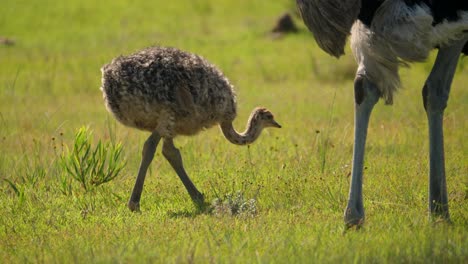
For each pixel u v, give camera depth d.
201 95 16.27
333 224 14.10
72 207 16.58
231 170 19.33
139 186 16.25
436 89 14.05
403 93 27.64
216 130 24.31
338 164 19.58
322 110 27.47
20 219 15.64
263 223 14.40
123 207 16.52
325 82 34.94
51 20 53.47
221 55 42.66
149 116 16.22
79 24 52.81
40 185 18.52
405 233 13.27
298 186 17.34
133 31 50.53
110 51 43.59
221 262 11.95
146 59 16.08
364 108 13.25
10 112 29.11
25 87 34.56
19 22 52.72
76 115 28.58
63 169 18.27
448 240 12.64
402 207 15.66
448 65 13.93
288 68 38.09
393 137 22.38
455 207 15.60
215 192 17.16
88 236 13.94
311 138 22.66
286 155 20.80
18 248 13.45
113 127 25.44
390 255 12.05
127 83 16.03
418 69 34.47
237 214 15.31
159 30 50.91
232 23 53.22
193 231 13.95
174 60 16.06
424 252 12.16
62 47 46.00
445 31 12.73
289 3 56.03
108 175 18.27
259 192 17.12
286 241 12.91
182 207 16.56
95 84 35.50
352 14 12.95
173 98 15.98
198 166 20.19
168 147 16.88
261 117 17.98
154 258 12.22
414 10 12.51
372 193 16.81
